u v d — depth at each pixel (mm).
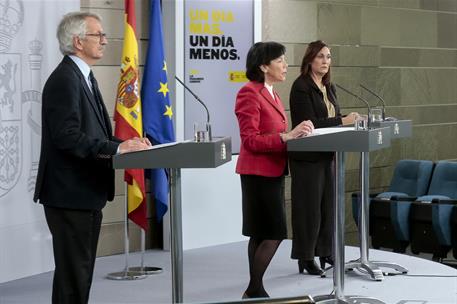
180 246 4711
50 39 7145
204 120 8727
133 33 7398
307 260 6789
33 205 7008
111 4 8203
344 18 10648
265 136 5625
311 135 5234
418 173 9062
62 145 4695
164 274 7383
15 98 6816
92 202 4855
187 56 8578
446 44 12547
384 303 5785
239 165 5828
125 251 7582
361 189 6988
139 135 7316
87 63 5023
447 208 8219
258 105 5793
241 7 9031
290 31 9867
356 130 5121
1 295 6531
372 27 11117
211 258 8117
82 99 4867
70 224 4832
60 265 4855
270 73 5902
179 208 4699
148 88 7621
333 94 7031
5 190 6727
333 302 5609
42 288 6781
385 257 7969
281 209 5773
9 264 6785
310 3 10109
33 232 7008
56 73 4859
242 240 9125
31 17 6965
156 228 8664
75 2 7379
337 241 5590
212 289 6770
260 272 5828
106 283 6996
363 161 6957
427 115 12125
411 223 8492
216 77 8820
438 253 8352
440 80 12383
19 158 6863
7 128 6738
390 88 11430
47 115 4812
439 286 6660
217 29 8820
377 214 8672
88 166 4859
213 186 8812
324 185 6848
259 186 5730
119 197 8320
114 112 7457
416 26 11930
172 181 4676
